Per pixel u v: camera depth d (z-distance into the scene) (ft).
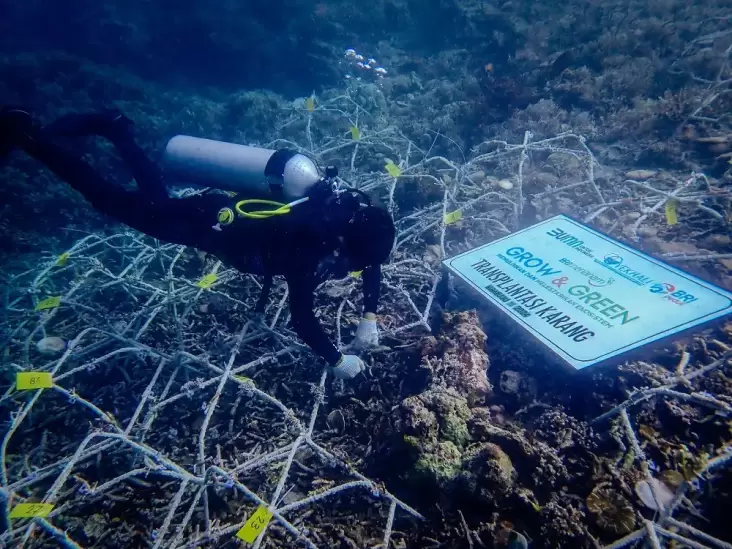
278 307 12.24
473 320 10.62
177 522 8.83
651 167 15.71
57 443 10.69
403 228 15.34
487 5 31.86
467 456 8.05
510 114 22.00
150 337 12.67
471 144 21.40
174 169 8.75
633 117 17.61
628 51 22.07
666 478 7.44
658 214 13.09
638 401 8.22
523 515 7.55
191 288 13.24
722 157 14.48
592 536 6.89
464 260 10.99
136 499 9.33
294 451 8.77
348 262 8.14
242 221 8.06
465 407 8.81
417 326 11.51
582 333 8.59
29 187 21.04
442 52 30.99
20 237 19.20
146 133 26.35
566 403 9.12
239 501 9.03
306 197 7.38
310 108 19.38
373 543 7.93
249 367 10.82
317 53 33.53
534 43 26.27
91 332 13.10
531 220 14.19
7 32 40.55
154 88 32.73
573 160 16.20
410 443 8.41
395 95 27.68
